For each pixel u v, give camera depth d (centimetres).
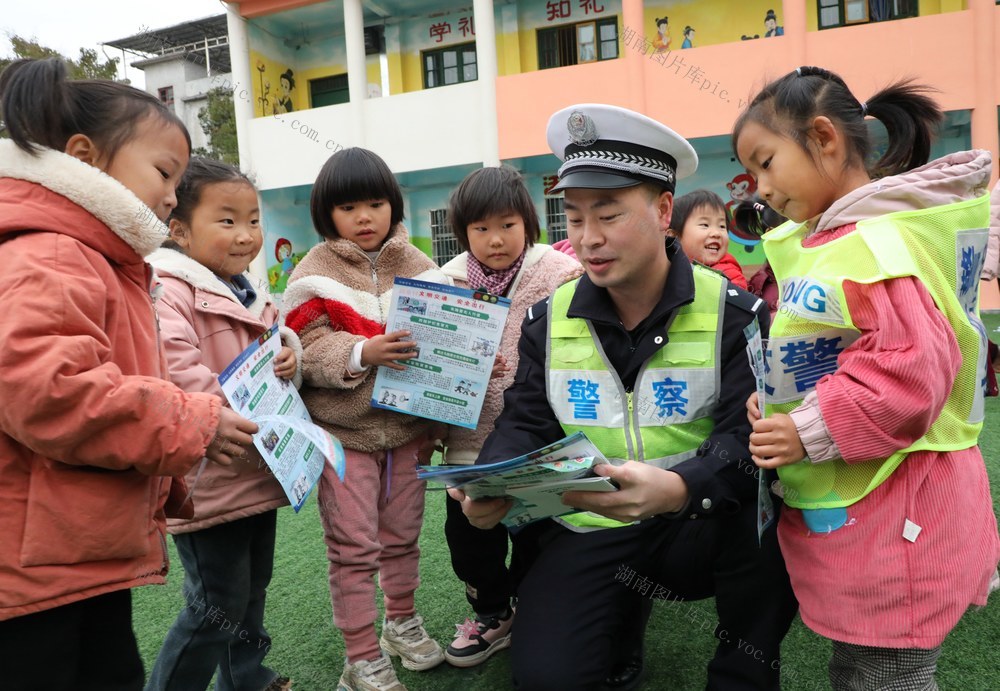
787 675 195
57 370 106
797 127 134
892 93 148
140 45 1789
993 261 266
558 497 139
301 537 321
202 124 1658
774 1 1050
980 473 139
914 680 130
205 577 174
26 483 115
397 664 217
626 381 159
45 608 114
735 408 152
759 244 1026
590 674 147
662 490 136
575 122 145
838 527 131
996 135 842
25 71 122
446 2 1213
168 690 171
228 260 187
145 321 134
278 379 179
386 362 196
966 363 133
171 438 117
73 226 118
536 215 238
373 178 216
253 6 1177
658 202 151
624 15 972
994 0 836
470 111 1076
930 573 126
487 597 212
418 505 222
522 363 173
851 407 121
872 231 127
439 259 1260
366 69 1211
